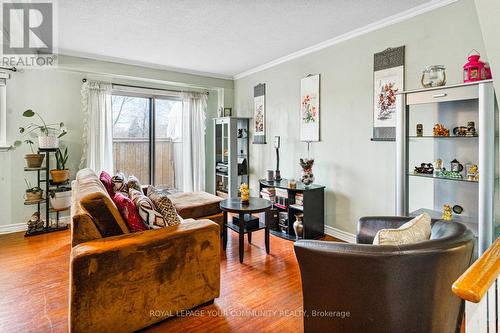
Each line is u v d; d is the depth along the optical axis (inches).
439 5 98.2
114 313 67.0
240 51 150.8
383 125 116.0
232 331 72.0
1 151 144.9
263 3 98.8
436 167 92.2
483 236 74.4
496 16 44.2
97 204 71.6
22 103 148.8
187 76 190.5
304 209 133.6
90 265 63.7
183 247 76.5
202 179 212.1
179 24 115.7
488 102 73.0
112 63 161.9
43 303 83.4
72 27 117.6
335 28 120.7
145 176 195.6
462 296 32.8
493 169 73.2
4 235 142.6
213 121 214.7
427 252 50.0
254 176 195.2
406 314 51.6
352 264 52.2
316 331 58.4
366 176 123.9
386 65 114.0
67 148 161.5
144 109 193.3
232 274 101.7
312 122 147.7
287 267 107.3
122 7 100.9
